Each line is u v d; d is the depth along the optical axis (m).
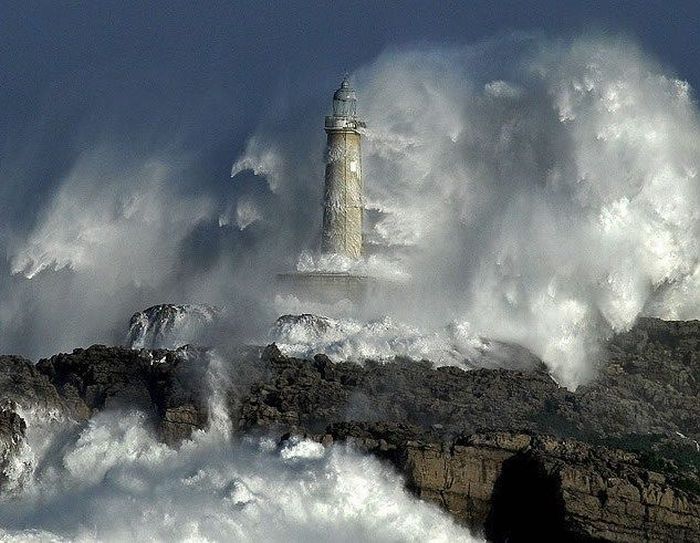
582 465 189.88
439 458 192.25
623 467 191.38
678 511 186.38
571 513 184.75
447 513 191.88
